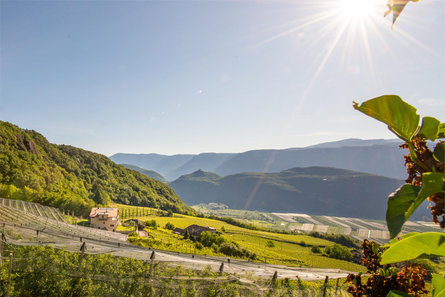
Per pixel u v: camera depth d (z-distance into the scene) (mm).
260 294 7328
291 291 7320
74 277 8336
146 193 175125
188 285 7605
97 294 7965
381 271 2156
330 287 7582
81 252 8680
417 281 1975
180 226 117688
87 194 122625
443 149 951
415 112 1028
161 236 78312
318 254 96375
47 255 8734
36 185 79750
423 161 1027
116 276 8234
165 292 7656
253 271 8281
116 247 9430
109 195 150500
